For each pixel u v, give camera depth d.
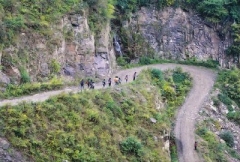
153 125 42.12
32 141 32.81
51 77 45.12
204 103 56.59
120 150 37.25
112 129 38.12
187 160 45.19
